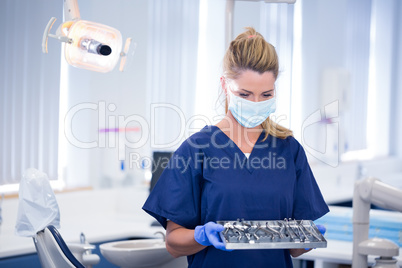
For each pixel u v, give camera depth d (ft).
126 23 12.96
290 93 13.94
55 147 11.51
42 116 11.25
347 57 18.02
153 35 13.43
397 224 8.73
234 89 6.15
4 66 10.55
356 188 5.65
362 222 5.64
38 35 11.04
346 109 17.10
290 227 5.76
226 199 6.16
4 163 10.67
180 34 13.91
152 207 6.34
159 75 13.55
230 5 8.25
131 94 13.07
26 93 10.95
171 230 6.31
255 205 6.19
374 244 5.51
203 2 14.42
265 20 14.82
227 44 8.30
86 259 7.73
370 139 19.67
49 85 11.33
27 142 11.02
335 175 16.81
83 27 7.78
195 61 14.25
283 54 15.05
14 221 10.70
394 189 5.37
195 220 6.33
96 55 7.95
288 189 6.32
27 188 7.20
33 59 11.01
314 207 6.54
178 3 13.84
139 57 13.16
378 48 19.83
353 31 18.24
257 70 6.02
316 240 5.52
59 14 11.34
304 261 9.17
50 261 6.89
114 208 12.48
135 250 8.27
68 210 11.70
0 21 10.43
